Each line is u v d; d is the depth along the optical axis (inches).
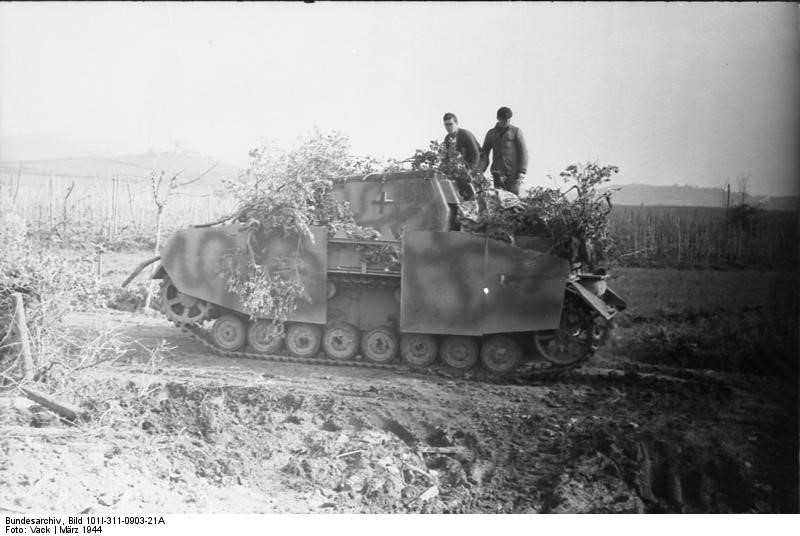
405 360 476.7
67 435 335.3
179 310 516.1
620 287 665.6
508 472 350.0
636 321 606.5
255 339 492.7
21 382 359.6
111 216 805.9
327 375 452.1
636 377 480.4
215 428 367.2
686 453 362.6
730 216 669.3
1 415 343.6
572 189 487.5
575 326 474.0
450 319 460.8
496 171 549.3
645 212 717.3
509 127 548.1
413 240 464.1
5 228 395.5
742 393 457.7
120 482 299.3
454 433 378.0
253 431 370.9
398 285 483.2
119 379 408.5
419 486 338.0
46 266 395.5
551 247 463.2
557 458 360.5
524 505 327.3
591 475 345.1
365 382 438.0
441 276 461.7
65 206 692.7
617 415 402.0
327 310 490.0
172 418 375.6
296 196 474.6
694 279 663.1
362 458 349.4
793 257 652.1
